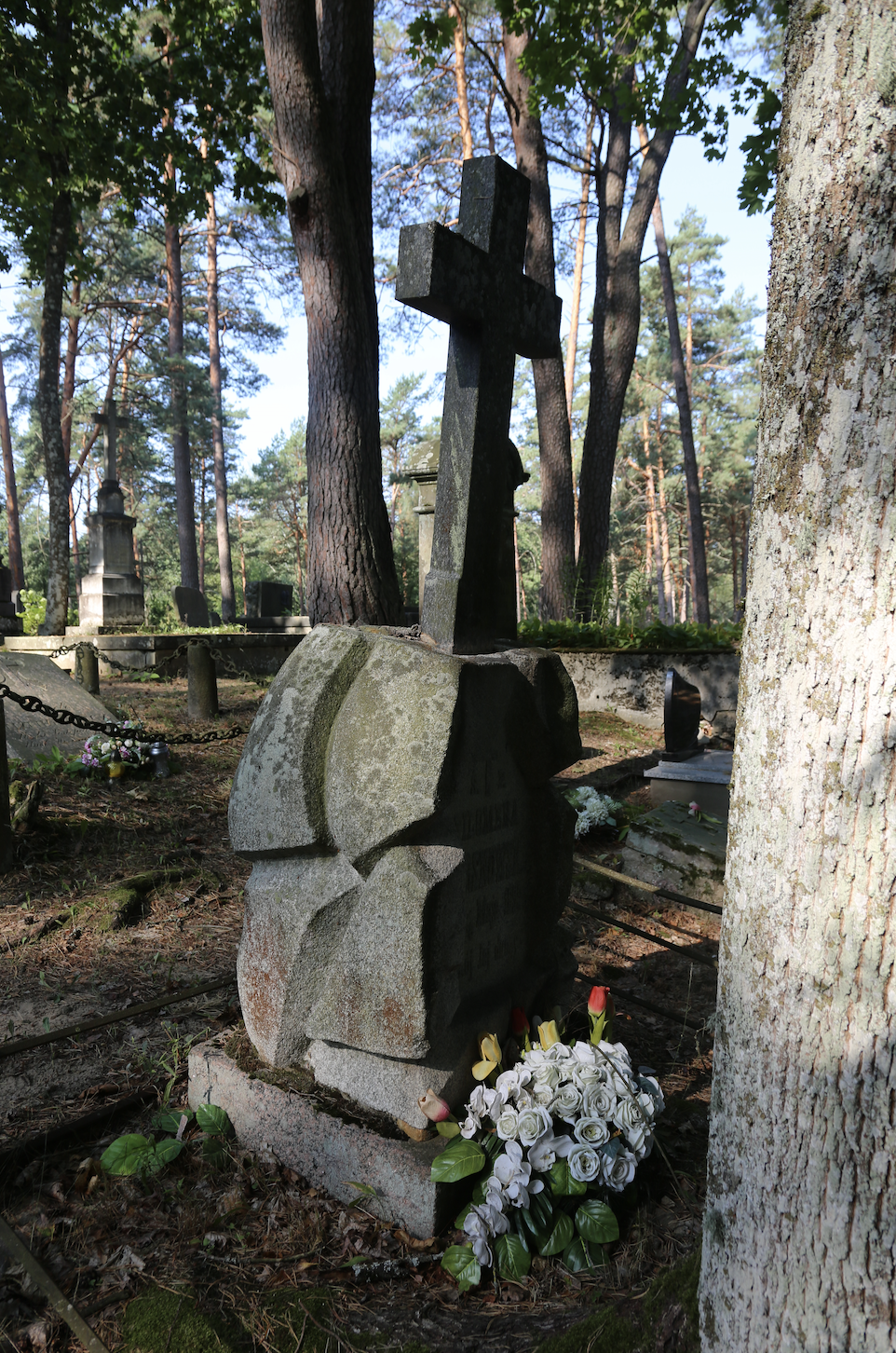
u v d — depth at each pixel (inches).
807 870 52.2
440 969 97.5
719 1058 59.9
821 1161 51.9
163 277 1124.5
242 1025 119.2
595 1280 85.4
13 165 454.0
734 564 1648.6
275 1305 80.0
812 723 51.8
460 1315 80.9
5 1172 99.2
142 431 1339.8
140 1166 98.1
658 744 377.1
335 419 297.0
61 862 194.7
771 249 55.6
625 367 562.9
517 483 150.1
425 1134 96.0
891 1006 49.0
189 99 449.4
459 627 111.7
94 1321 78.2
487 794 110.0
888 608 48.7
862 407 48.9
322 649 105.7
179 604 730.8
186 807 242.8
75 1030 114.6
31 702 184.4
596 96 538.6
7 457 1192.2
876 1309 50.0
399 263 100.4
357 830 97.1
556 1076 95.8
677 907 200.2
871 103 47.6
